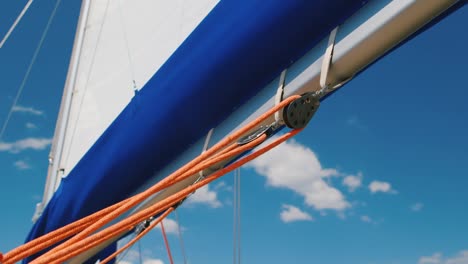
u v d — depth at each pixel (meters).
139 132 2.72
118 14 3.48
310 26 1.92
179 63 2.51
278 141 1.99
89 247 1.88
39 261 1.78
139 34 3.12
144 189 2.89
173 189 2.68
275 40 2.02
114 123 3.00
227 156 1.96
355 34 1.77
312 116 1.96
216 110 2.33
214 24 2.32
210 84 2.28
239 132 1.90
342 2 1.80
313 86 1.96
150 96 2.68
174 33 2.66
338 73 1.87
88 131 3.35
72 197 3.30
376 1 1.74
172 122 2.51
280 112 1.96
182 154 2.60
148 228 2.95
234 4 2.23
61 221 3.43
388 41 1.72
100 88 3.38
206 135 2.46
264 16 2.02
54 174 3.66
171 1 2.77
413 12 1.62
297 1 1.90
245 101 2.26
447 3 1.59
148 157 2.72
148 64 2.86
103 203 3.09
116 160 2.88
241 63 2.15
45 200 3.93
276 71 2.10
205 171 2.45
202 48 2.35
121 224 1.90
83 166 3.23
